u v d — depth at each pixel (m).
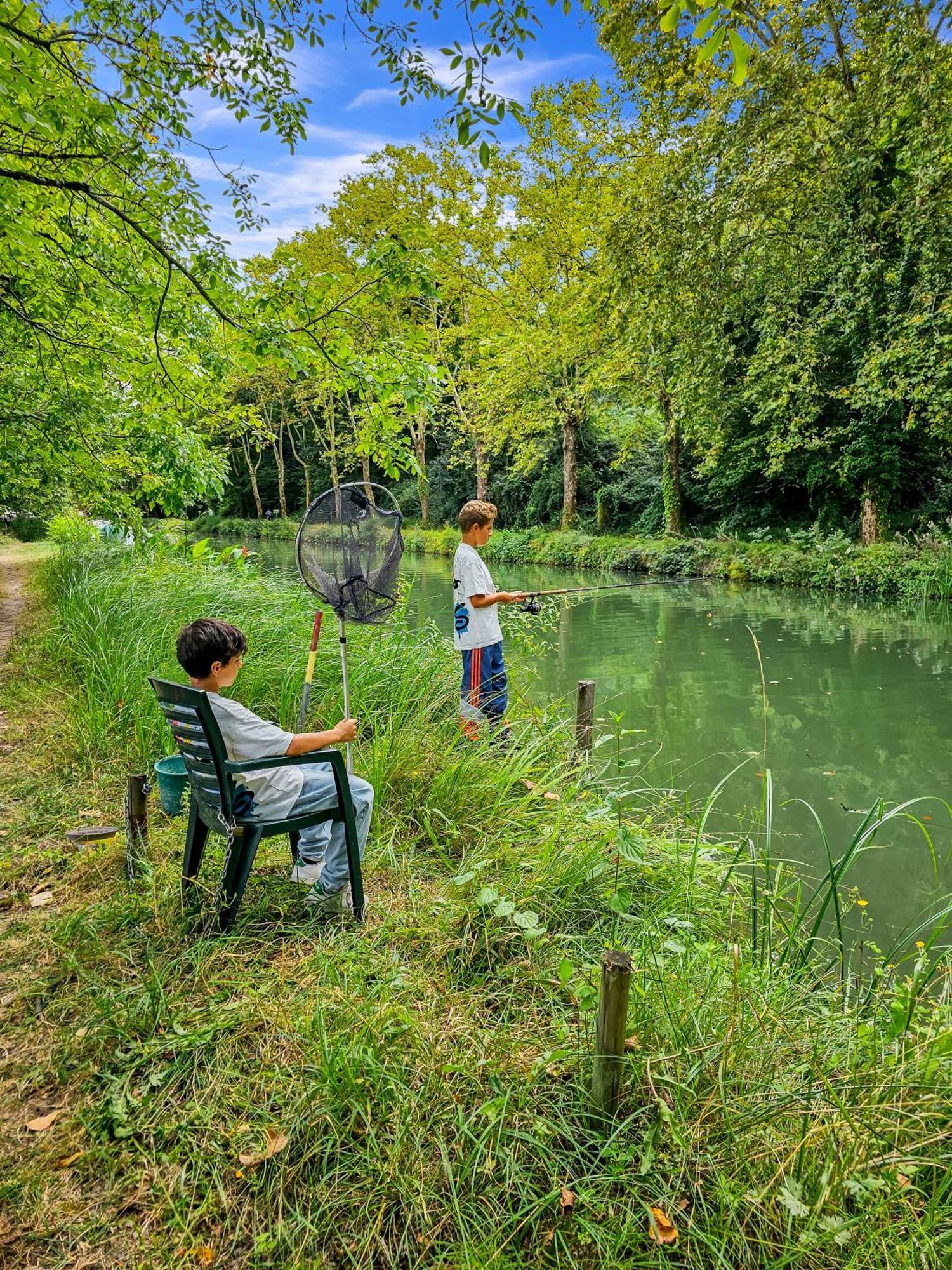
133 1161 1.58
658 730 5.89
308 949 2.29
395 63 3.57
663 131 13.59
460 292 21.44
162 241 4.33
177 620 5.42
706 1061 1.74
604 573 18.44
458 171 20.22
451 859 3.00
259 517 40.19
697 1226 1.43
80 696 4.76
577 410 21.64
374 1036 1.82
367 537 2.74
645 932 2.42
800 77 11.10
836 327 12.87
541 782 3.50
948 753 5.33
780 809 4.45
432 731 3.93
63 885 2.71
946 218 10.02
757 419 13.99
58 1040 1.92
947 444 12.93
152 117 3.95
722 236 12.19
